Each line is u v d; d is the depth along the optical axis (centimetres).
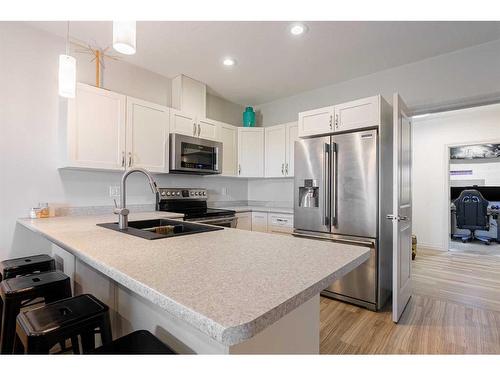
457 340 190
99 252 102
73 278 168
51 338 93
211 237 135
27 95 227
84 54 258
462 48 255
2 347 131
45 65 235
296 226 292
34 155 230
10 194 219
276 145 380
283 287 67
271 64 293
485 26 220
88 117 232
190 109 328
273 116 414
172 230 181
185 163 299
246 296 62
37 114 231
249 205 438
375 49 259
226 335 48
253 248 110
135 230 152
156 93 315
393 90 298
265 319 53
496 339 191
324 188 270
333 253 102
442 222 480
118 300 129
